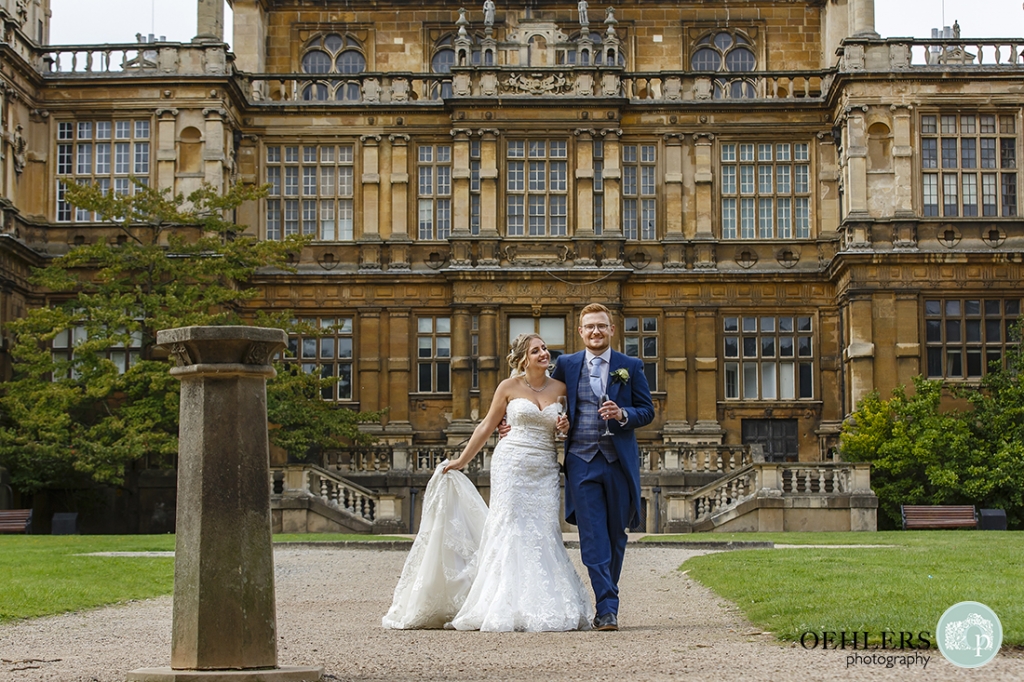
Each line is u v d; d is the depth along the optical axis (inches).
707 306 1898.4
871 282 1785.2
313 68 2103.8
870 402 1684.3
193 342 361.4
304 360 1900.8
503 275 1866.4
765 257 1911.9
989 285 1786.4
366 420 1747.0
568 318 1877.5
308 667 371.2
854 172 1809.8
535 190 1902.1
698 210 1913.1
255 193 1723.7
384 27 2106.3
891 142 1814.7
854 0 1856.5
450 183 1925.4
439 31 2108.8
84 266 1812.3
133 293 1711.4
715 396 1879.9
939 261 1782.7
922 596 531.5
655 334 1900.8
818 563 756.6
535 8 2108.8
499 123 1900.8
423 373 1895.9
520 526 494.3
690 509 1496.1
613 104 1899.6
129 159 1844.2
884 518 1621.6
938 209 1815.9
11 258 1740.9
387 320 1899.6
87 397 1615.4
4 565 800.9
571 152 1905.8
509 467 498.6
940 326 1791.3
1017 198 1817.2
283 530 1492.4
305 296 1902.1
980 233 1806.1
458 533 511.2
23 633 513.7
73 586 674.2
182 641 360.5
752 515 1489.9
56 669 405.4
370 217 1913.1
